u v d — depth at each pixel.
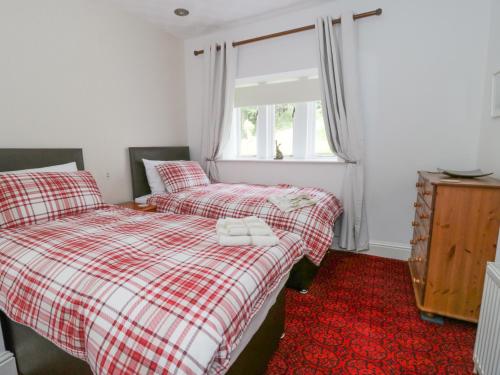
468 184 1.51
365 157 2.67
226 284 0.93
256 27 2.98
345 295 1.99
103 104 2.53
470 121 2.26
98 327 0.81
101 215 1.80
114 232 1.42
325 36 2.58
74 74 2.28
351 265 2.50
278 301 1.40
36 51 2.01
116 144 2.68
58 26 2.14
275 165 3.13
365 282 2.18
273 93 3.20
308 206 2.11
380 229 2.70
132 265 1.02
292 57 2.85
